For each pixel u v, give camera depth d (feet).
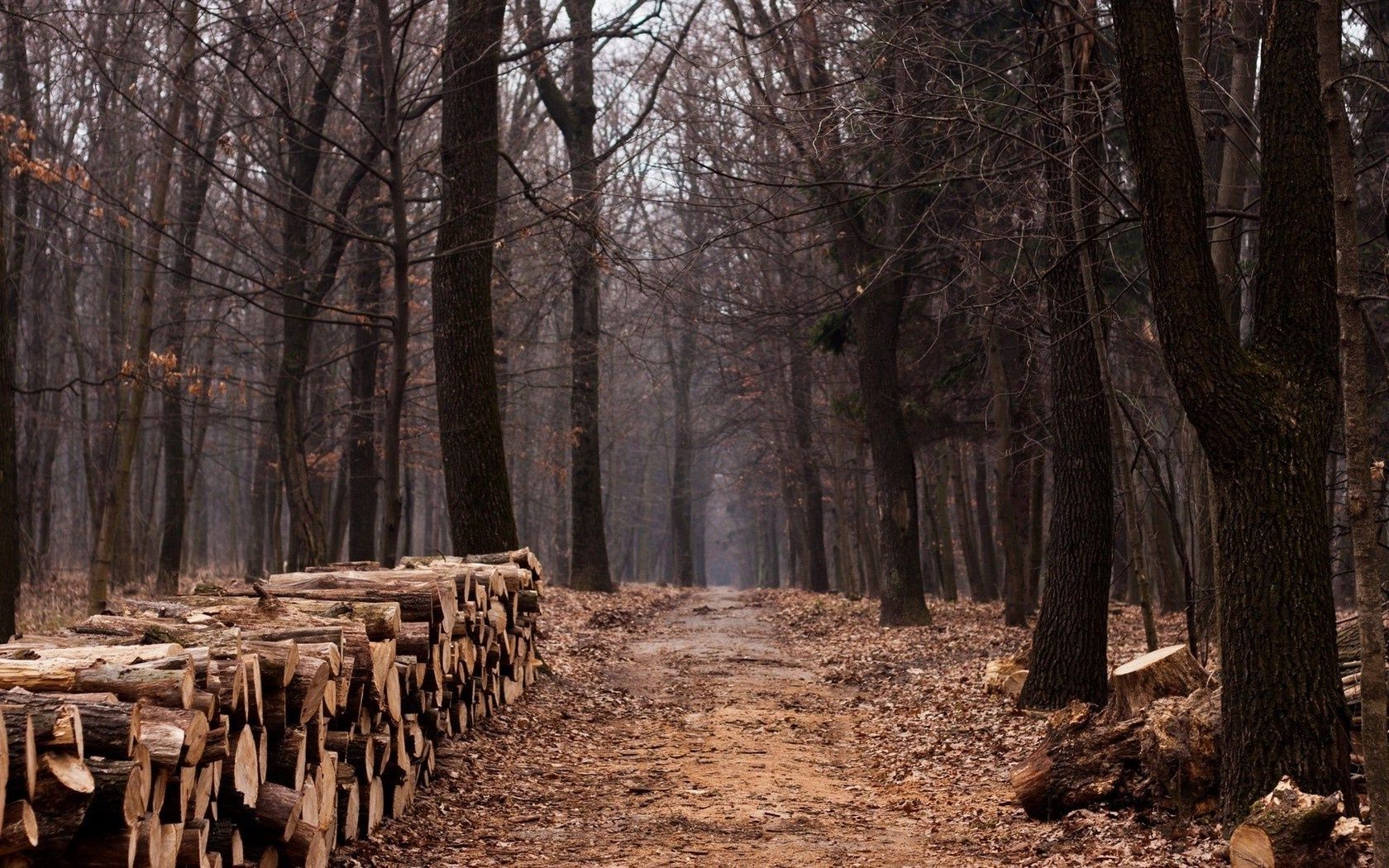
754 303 72.28
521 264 92.02
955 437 83.97
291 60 66.18
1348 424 18.19
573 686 45.60
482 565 38.78
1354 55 34.60
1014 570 69.26
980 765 32.17
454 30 45.75
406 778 26.02
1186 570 37.58
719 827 25.68
